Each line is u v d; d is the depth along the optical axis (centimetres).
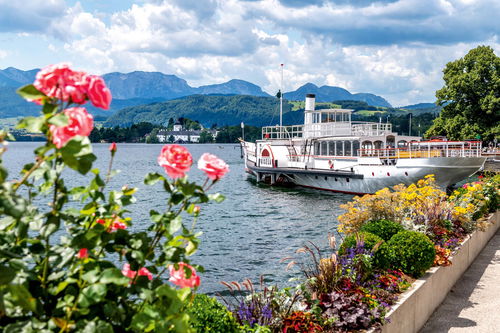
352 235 1003
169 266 345
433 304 962
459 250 1194
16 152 19250
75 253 295
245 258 2047
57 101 270
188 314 317
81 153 254
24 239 300
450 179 3519
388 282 854
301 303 687
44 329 267
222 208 3744
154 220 320
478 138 5816
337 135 4378
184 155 308
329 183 4453
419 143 3903
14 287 251
